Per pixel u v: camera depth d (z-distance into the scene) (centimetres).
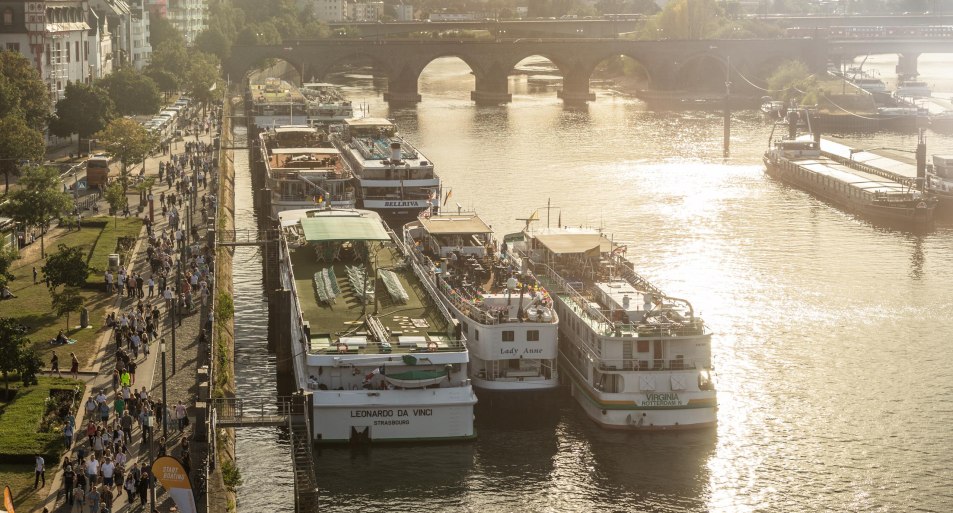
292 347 18750
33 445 13938
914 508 14988
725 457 16238
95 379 16700
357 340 16425
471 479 15462
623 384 16775
